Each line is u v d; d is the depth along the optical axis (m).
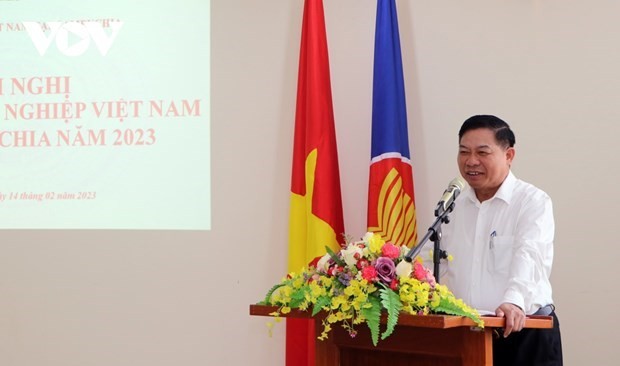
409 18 4.73
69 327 5.07
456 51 4.66
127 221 5.03
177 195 5.00
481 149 3.49
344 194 4.81
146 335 5.00
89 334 5.06
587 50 4.45
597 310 4.37
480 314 2.97
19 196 5.10
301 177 4.65
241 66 4.98
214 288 4.95
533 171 4.50
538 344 3.39
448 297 2.79
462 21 4.65
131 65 5.05
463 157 3.54
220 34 5.01
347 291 2.78
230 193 4.96
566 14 4.49
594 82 4.43
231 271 4.94
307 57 4.64
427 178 4.68
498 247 3.52
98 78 5.07
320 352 3.02
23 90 5.11
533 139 4.51
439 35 4.69
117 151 5.05
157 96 5.03
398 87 4.59
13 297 5.12
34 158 5.09
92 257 5.06
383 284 2.77
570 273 4.41
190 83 5.00
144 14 5.06
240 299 4.92
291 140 4.89
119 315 5.04
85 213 5.06
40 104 5.10
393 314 2.68
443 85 4.68
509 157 3.57
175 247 4.99
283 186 4.89
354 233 4.79
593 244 4.39
